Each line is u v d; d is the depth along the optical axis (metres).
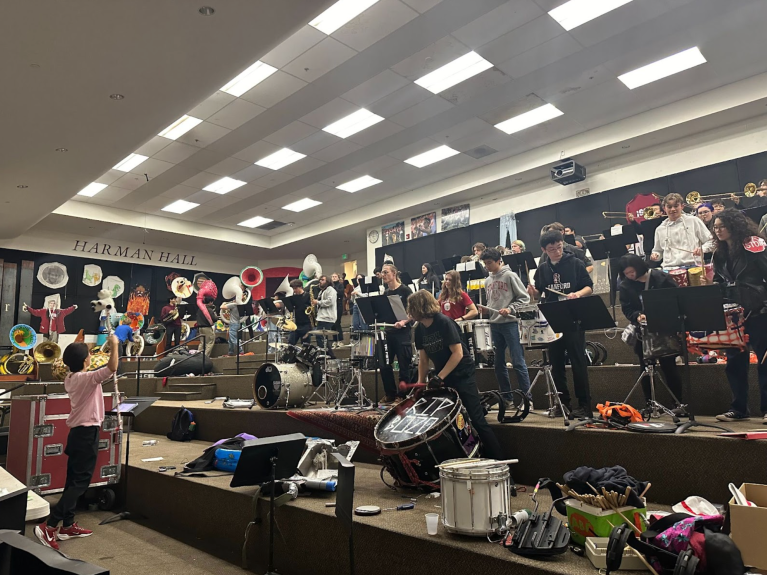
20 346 13.20
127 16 5.05
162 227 15.27
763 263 3.77
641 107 9.59
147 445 6.41
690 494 3.08
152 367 11.86
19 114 6.82
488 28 7.31
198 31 5.33
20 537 1.05
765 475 2.83
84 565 0.92
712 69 8.41
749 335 3.83
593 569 2.24
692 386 4.39
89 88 6.29
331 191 13.53
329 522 3.22
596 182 11.04
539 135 10.64
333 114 9.55
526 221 12.12
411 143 10.84
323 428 5.27
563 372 4.36
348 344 9.83
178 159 11.27
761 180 9.05
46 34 5.25
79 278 15.52
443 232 13.67
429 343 3.88
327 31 7.29
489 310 4.88
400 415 3.90
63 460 5.13
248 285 12.78
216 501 4.12
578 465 3.55
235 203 14.23
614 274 7.39
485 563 2.46
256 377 6.27
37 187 9.39
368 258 15.38
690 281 4.48
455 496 2.73
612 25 7.30
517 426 3.89
